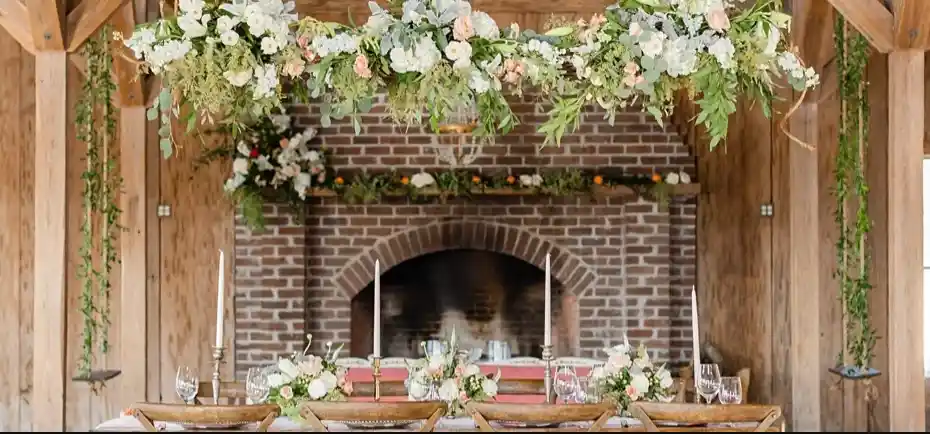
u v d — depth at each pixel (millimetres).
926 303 7215
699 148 7645
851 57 5625
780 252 7398
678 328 7633
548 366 4133
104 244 5844
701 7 3689
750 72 3773
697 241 7664
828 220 7223
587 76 3746
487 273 7707
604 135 7570
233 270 7512
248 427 3695
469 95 3795
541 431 3445
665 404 3445
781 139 7379
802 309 6500
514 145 7562
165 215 7477
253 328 7445
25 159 7277
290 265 7426
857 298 5688
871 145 6969
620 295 7531
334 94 3916
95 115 6973
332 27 3744
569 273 7551
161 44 3607
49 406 4844
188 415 3432
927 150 7145
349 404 3439
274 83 3691
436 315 7684
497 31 3754
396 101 3812
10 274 7227
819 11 6086
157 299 7438
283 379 3893
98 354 7203
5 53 7297
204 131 7387
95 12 4883
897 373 5012
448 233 7562
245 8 3605
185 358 7512
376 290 4070
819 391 6562
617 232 7551
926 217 7238
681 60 3654
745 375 6105
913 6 4832
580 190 7293
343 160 7520
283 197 7254
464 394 4004
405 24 3674
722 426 3627
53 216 4863
